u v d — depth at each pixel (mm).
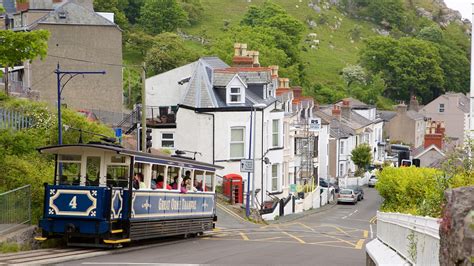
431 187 36406
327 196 85375
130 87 107438
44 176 33156
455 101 149875
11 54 32531
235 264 24594
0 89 57594
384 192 51938
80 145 28984
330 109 118000
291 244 35000
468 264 8438
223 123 63719
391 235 21047
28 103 43875
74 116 44219
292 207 70062
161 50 128000
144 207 30547
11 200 28719
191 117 64125
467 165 29469
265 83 66875
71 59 77188
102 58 78500
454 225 8852
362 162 106938
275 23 187500
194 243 34062
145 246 31109
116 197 28594
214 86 64562
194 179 37156
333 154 101688
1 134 37062
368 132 116062
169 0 182000
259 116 64688
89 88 77875
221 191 62625
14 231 28328
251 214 57375
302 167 79562
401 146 132750
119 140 46281
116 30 79000
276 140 69312
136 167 30156
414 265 16188
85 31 77938
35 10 84375
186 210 35406
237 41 155625
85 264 23531
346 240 39344
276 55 159250
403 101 191125
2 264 22156
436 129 105625
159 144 65250
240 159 63969
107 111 74312
